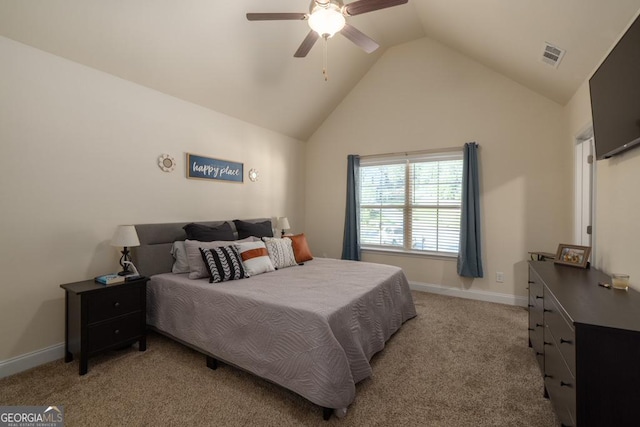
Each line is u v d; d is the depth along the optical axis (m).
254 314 1.97
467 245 3.72
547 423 1.60
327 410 1.62
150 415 1.65
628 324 1.18
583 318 1.25
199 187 3.42
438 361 2.25
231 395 1.84
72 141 2.38
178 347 2.51
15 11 1.96
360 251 4.59
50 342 2.27
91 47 2.35
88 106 2.47
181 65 2.87
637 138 1.50
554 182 3.36
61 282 2.33
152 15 2.36
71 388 1.91
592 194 2.61
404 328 2.87
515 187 3.55
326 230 4.96
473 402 1.78
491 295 3.68
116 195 2.67
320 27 2.12
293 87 3.91
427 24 3.71
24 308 2.15
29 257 2.17
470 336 2.69
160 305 2.56
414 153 4.20
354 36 2.38
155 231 2.85
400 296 2.92
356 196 4.57
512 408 1.73
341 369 1.65
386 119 4.39
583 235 2.79
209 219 3.54
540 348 2.02
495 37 2.85
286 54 3.37
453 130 3.91
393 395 1.84
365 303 2.21
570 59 2.38
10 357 2.08
